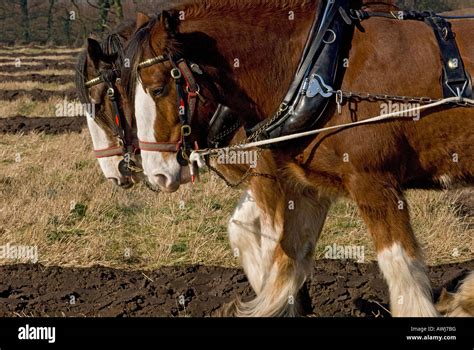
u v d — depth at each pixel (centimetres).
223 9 463
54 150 1041
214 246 665
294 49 459
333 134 438
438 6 2398
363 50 438
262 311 502
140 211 761
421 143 440
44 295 563
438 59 435
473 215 757
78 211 751
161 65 448
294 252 506
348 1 451
